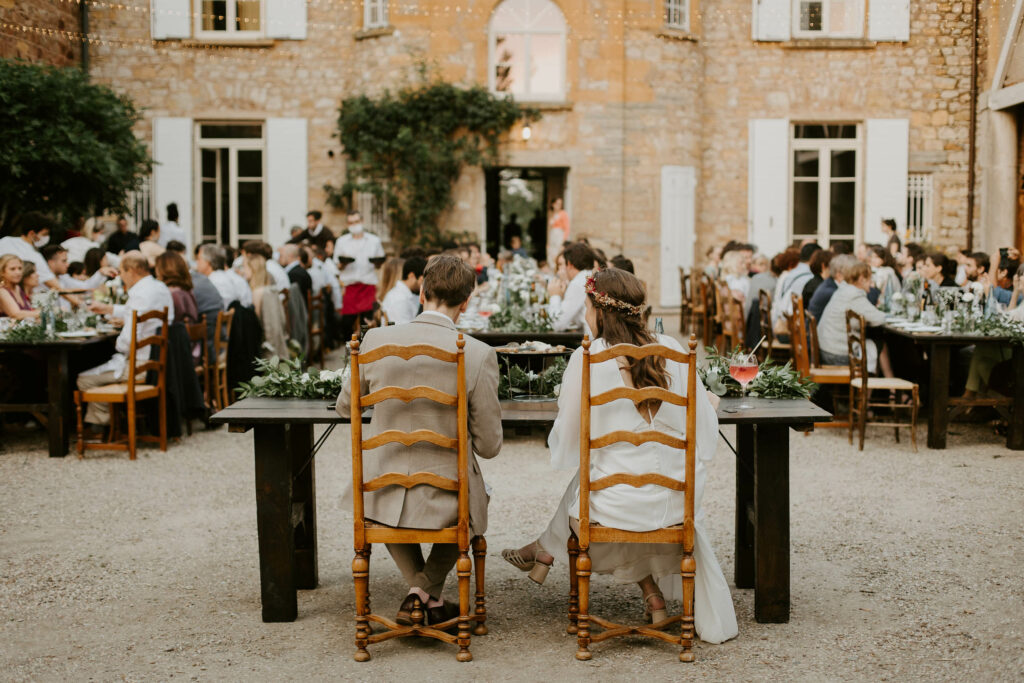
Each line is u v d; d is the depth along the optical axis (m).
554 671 3.61
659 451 3.78
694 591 3.82
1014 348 7.46
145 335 7.62
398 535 3.70
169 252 8.34
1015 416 7.49
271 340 9.45
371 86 15.94
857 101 16.72
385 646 3.88
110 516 5.73
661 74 16.12
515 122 15.98
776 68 16.77
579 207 16.14
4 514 5.77
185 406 7.84
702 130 16.92
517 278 8.86
